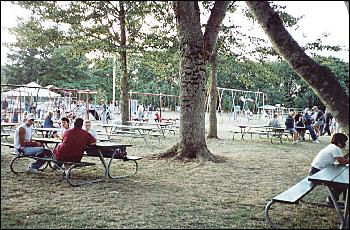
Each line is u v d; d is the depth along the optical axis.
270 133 19.47
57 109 24.94
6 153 11.77
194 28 11.43
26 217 5.54
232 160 11.93
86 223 5.36
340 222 5.56
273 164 11.42
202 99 11.71
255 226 5.43
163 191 7.50
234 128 28.09
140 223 5.43
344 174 5.70
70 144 8.20
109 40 18.38
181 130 11.75
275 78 19.77
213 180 8.76
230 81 47.53
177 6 11.44
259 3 5.62
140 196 7.04
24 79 43.94
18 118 21.56
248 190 7.82
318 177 5.44
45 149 9.04
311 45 16.55
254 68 18.89
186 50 11.54
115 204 6.43
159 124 20.02
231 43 17.64
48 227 5.13
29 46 17.22
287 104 51.38
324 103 5.41
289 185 8.38
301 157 13.24
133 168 10.08
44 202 6.42
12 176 8.48
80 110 28.75
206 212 6.11
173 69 20.06
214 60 18.25
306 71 5.39
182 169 10.10
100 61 21.56
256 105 49.16
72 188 7.54
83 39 17.97
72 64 45.22
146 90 48.72
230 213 6.08
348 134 5.28
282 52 5.57
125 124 20.23
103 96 46.66
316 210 6.34
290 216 5.98
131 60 22.45
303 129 20.23
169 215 5.88
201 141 11.70
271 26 5.57
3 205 6.14
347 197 5.28
